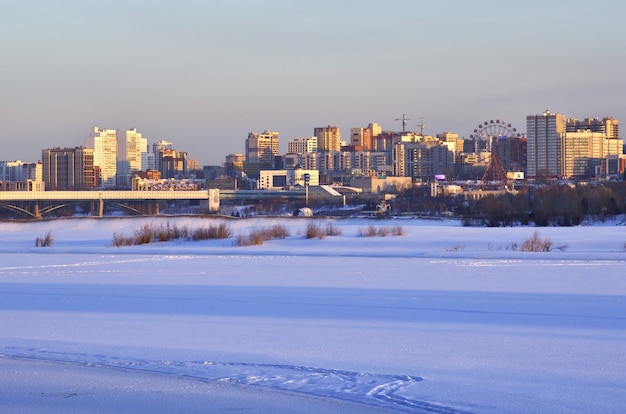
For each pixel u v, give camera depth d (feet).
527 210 404.98
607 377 58.59
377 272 141.90
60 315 90.22
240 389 56.75
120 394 56.08
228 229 275.59
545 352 67.41
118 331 79.20
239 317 87.76
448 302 99.40
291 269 149.89
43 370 63.16
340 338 74.43
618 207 395.96
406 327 80.28
